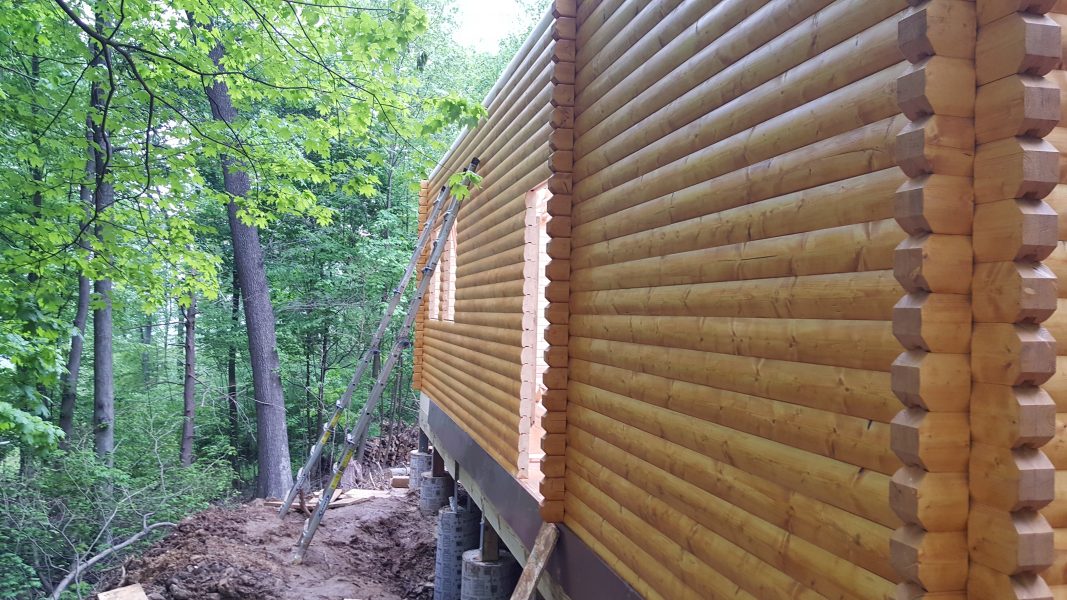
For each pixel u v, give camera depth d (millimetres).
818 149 2004
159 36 6863
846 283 1869
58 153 7781
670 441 2877
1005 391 1435
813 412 2006
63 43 6879
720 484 2480
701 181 2656
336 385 16875
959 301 1514
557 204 4090
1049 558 1402
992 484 1454
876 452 1753
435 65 19938
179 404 17312
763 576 2225
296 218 16859
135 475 12234
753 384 2289
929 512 1496
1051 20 1423
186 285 8484
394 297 8812
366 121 6730
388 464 14930
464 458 6992
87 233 6984
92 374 17109
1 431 7477
